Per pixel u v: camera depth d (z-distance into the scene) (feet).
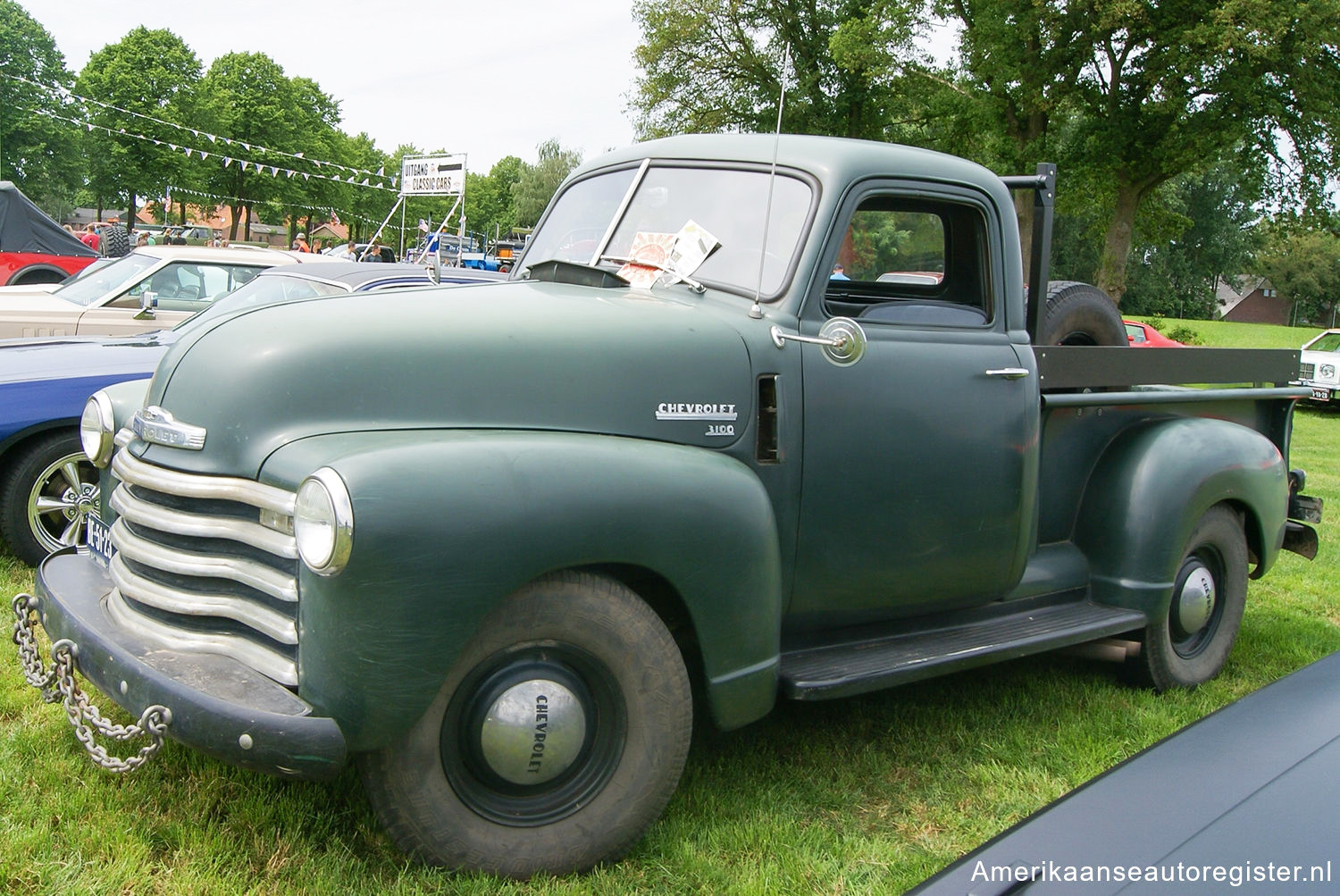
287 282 21.16
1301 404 63.46
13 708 10.60
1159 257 219.00
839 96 90.43
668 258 10.69
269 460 7.70
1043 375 11.76
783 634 10.37
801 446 9.73
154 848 8.27
